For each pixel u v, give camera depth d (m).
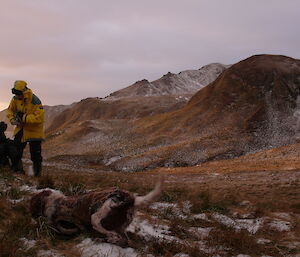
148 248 6.09
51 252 5.62
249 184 15.04
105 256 5.58
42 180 9.32
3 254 5.34
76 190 9.18
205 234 7.34
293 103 62.44
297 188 12.84
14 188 8.37
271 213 9.49
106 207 5.70
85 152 65.44
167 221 8.00
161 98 170.50
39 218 6.38
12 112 10.41
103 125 79.81
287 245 7.03
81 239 6.12
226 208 9.59
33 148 10.54
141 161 49.53
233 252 6.44
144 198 5.64
